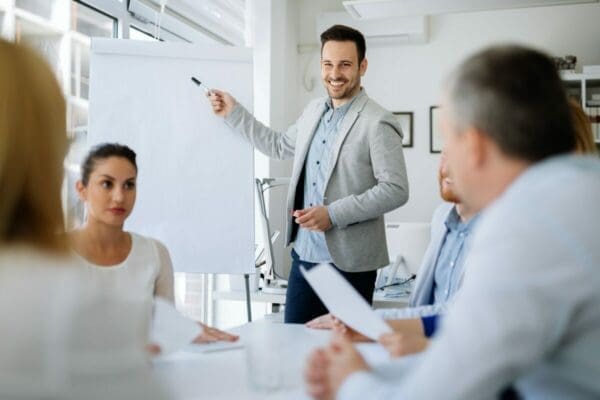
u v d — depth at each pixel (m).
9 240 0.66
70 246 0.72
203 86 2.66
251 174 2.64
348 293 1.41
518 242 0.73
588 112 4.38
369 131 2.37
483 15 4.76
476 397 0.70
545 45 4.66
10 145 0.67
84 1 2.96
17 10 2.54
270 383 1.11
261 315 4.15
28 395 0.57
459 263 1.75
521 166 0.82
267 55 4.51
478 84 0.81
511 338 0.69
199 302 4.24
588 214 0.74
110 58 2.63
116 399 0.62
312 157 2.48
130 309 0.65
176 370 1.25
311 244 2.41
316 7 5.12
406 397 0.74
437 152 4.83
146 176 2.63
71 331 0.59
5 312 0.58
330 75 2.40
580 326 0.73
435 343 0.75
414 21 4.68
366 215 2.28
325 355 0.92
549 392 0.79
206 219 2.63
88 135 2.59
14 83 0.68
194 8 3.99
